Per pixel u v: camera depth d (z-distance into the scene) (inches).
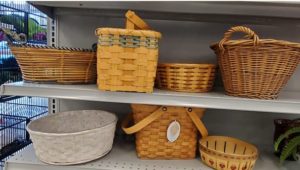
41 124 40.9
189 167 38.0
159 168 37.3
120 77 32.7
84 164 36.9
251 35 30.8
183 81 36.6
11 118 63.7
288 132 38.1
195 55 48.4
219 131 50.1
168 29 48.1
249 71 32.3
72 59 36.2
